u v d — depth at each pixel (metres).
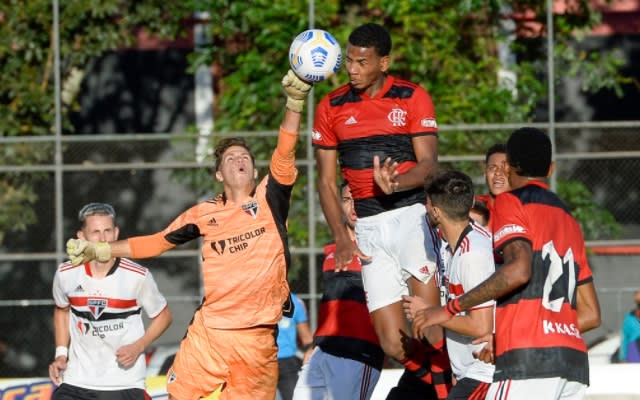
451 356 23.77
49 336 46.62
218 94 55.75
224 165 25.03
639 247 46.34
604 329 46.12
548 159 22.45
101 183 46.16
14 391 34.78
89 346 29.25
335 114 25.36
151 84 59.06
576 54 54.72
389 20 50.06
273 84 48.44
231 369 25.19
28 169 43.78
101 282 29.16
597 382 35.16
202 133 48.97
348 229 28.30
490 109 47.94
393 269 25.41
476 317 21.92
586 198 45.44
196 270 46.94
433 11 49.62
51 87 51.19
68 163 45.06
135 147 45.12
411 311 21.92
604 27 58.97
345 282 29.56
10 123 49.72
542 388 21.11
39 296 46.59
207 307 25.25
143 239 25.44
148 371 40.19
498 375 21.41
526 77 49.91
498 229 21.67
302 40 23.69
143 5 52.00
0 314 46.50
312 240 43.00
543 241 21.58
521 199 21.89
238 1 50.03
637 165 45.50
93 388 29.17
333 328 29.45
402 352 25.59
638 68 58.72
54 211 45.81
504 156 27.75
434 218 22.77
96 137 43.84
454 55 50.38
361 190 25.41
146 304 29.61
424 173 23.97
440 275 25.28
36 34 50.50
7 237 45.84
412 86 25.06
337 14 50.59
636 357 40.38
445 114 47.78
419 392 27.80
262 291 24.91
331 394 29.28
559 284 21.62
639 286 46.56
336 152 25.83
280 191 24.94
